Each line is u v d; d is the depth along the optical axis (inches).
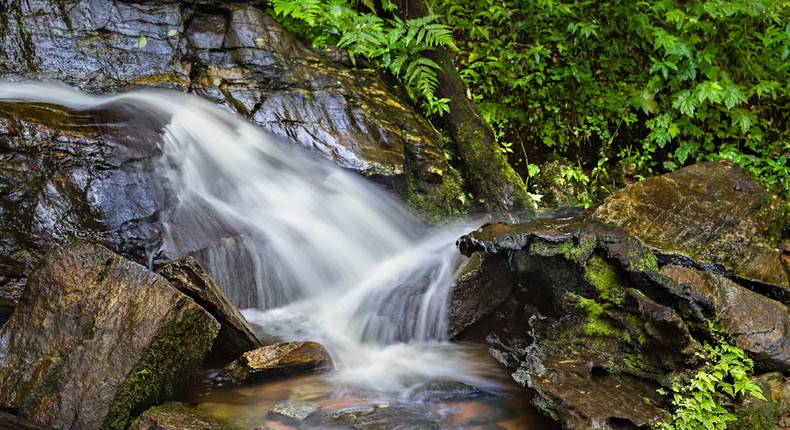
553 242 169.3
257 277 197.3
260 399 151.1
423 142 239.0
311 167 217.8
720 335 153.7
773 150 289.4
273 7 250.8
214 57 231.8
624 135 301.6
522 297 183.3
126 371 133.3
